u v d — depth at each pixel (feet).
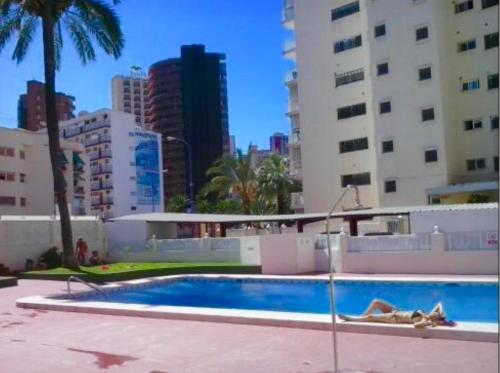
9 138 217.97
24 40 94.27
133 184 357.20
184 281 78.89
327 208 163.12
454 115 138.82
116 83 547.90
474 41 136.98
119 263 102.22
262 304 62.54
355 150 158.61
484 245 69.82
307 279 70.79
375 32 147.74
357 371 24.71
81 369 27.50
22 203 221.66
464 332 30.09
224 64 487.20
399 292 61.93
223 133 479.41
